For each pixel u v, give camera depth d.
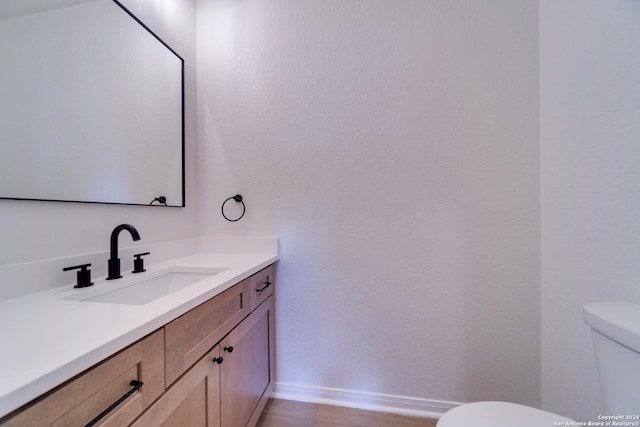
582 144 0.99
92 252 0.99
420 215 1.34
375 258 1.39
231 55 1.53
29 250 0.80
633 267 0.82
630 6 0.81
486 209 1.27
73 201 0.92
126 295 0.97
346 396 1.42
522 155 1.24
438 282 1.33
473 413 0.81
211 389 0.85
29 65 0.80
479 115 1.27
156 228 1.29
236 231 1.53
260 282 1.28
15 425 0.37
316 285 1.45
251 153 1.51
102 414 0.49
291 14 1.46
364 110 1.39
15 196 0.76
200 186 1.57
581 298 1.00
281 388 1.49
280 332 1.49
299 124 1.46
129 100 1.15
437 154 1.32
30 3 0.80
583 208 0.99
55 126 0.87
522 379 1.25
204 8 1.54
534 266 1.24
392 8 1.35
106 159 1.05
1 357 0.44
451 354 1.32
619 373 0.70
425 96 1.32
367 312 1.40
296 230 1.47
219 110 1.54
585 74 0.97
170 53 1.38
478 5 1.27
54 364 0.42
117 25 1.10
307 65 1.44
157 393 0.63
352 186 1.41
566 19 1.06
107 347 0.49
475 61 1.27
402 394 1.37
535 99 1.22
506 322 1.27
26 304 0.71
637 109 0.80
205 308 0.82
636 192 0.80
